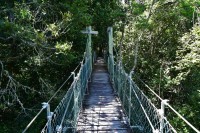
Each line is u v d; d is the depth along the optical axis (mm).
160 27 10656
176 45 10203
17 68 8781
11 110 8594
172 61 9633
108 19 13375
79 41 11516
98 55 27156
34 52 7902
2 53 7938
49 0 8945
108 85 10727
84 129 5695
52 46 7867
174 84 9094
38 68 8938
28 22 7602
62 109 4555
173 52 10070
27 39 6984
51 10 8953
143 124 5180
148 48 11234
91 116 6566
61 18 9188
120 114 6695
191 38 8492
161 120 3506
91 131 5578
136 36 11117
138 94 5527
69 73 10789
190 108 8453
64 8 9312
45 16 8797
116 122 6121
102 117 6488
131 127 5504
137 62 11016
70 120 5410
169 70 9461
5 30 6793
